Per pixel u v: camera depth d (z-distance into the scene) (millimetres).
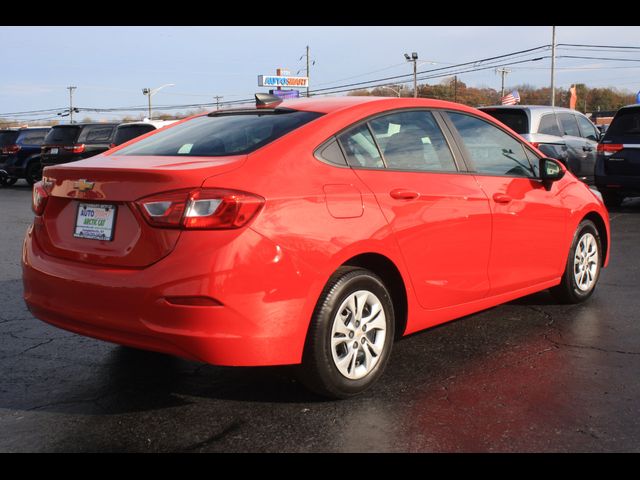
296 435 3098
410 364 4027
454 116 4367
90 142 19141
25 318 5230
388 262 3660
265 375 3879
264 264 3057
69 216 3480
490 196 4285
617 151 10969
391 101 4004
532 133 10969
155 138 4078
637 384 3680
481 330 4715
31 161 20922
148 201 3098
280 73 60875
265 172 3223
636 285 6055
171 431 3158
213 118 4129
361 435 3090
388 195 3635
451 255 4000
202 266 2980
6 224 11359
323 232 3273
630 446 2965
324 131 3561
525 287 4723
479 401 3461
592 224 5379
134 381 3822
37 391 3680
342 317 3418
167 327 3031
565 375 3826
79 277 3277
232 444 3020
